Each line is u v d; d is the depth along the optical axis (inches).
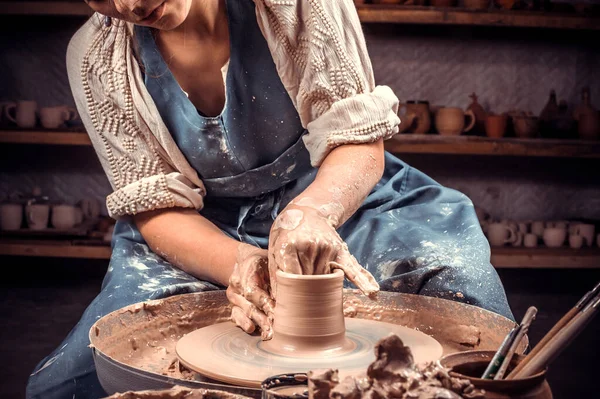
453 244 68.4
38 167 180.4
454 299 62.4
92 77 69.9
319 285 48.7
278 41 65.2
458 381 31.3
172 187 70.1
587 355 122.0
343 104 65.1
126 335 56.9
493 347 55.0
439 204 75.5
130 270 68.9
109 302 64.2
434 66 180.1
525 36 179.3
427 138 161.5
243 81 68.2
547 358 33.6
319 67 65.2
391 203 77.5
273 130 71.6
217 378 46.3
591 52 180.2
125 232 77.2
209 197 77.1
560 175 183.5
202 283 67.2
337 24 65.1
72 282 173.2
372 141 66.1
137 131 71.1
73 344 61.4
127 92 69.2
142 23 54.9
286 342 49.7
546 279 180.2
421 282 64.2
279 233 53.2
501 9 165.6
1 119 167.3
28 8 164.4
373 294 49.4
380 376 31.3
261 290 55.5
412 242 69.3
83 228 167.6
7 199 172.6
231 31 66.2
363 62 67.7
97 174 180.9
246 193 75.5
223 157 72.0
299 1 64.6
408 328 55.2
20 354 121.9
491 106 181.5
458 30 178.7
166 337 60.1
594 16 164.9
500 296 62.8
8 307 151.3
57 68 178.9
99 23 69.0
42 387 61.2
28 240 163.2
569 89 181.5
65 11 164.6
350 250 71.4
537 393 32.5
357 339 52.9
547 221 178.4
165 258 70.4
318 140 66.6
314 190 60.0
